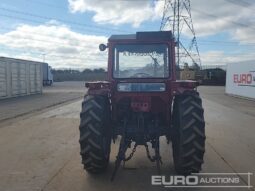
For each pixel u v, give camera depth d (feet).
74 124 37.63
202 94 100.58
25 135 30.89
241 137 30.53
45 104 62.69
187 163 18.01
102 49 20.66
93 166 18.61
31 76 92.63
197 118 17.95
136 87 19.43
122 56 20.07
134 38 19.90
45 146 26.11
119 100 19.72
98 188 16.88
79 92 104.32
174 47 19.86
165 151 24.41
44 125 36.99
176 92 19.03
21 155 23.34
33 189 16.69
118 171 19.61
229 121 41.24
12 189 16.70
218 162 21.67
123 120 19.88
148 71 19.92
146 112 19.53
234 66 94.02
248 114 48.93
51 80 166.91
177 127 18.70
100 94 19.19
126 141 19.51
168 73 19.74
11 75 80.38
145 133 19.17
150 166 20.56
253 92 79.36
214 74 165.17
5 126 36.27
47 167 20.40
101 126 18.48
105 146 19.12
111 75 20.02
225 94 100.12
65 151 24.45
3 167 20.44
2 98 75.87
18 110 52.24
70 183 17.58
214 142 28.25
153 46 19.94
